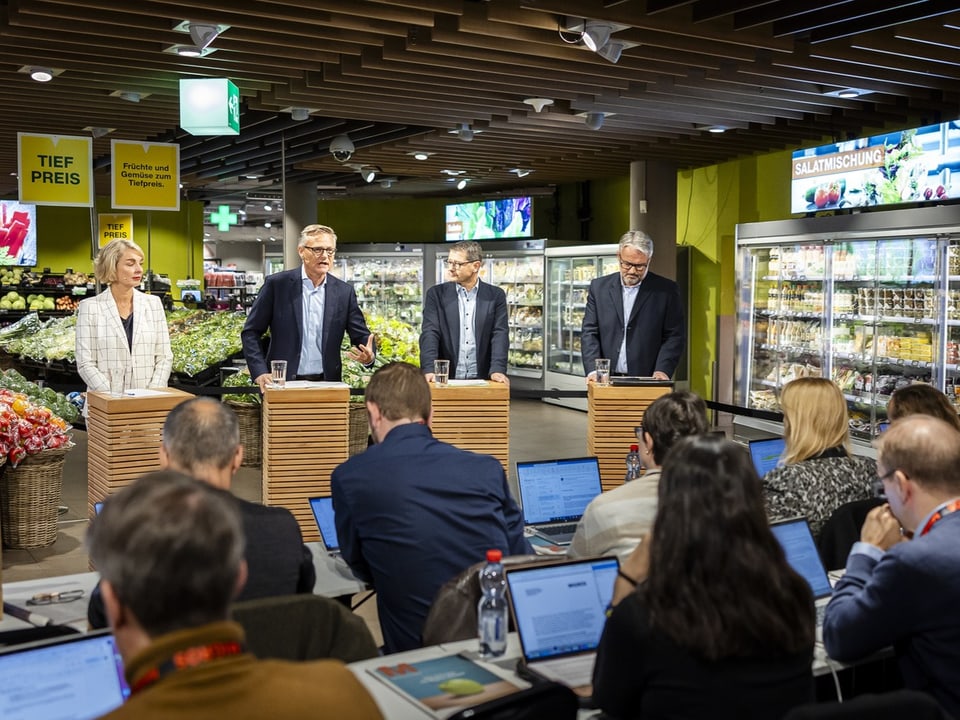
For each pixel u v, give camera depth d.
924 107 8.57
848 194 8.69
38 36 6.47
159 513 1.26
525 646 2.37
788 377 9.41
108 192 16.12
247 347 5.43
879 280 8.28
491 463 3.15
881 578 2.35
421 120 9.48
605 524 2.78
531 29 6.41
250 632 2.05
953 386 7.70
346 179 14.84
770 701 1.86
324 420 4.77
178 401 4.55
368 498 3.00
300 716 1.24
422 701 2.12
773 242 9.24
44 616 2.67
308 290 5.54
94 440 4.59
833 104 8.53
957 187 7.59
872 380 8.48
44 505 5.72
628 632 1.93
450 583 2.68
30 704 1.69
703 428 2.93
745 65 7.20
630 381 5.14
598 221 14.84
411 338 8.84
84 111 9.45
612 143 10.81
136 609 1.23
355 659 2.20
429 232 17.73
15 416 5.49
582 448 9.71
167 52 6.86
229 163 13.31
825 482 3.32
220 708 1.20
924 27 6.48
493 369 5.93
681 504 1.90
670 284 5.98
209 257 27.16
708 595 1.84
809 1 5.74
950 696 2.31
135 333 5.31
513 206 14.59
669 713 1.88
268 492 4.73
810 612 1.92
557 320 13.18
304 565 2.64
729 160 11.70
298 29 6.33
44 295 13.13
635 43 6.38
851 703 1.70
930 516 2.45
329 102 8.58
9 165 13.60
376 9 5.93
